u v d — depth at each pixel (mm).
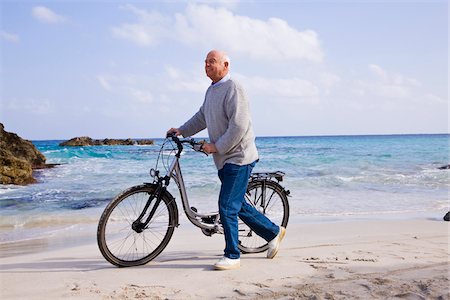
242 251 4578
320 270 3779
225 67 4027
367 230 6117
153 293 3236
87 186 13148
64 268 4066
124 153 32125
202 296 3148
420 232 5941
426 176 15203
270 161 22844
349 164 21125
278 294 3150
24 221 7434
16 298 3154
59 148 44281
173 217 4305
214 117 4051
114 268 4035
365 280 3436
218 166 4121
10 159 14195
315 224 6676
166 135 4391
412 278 3477
